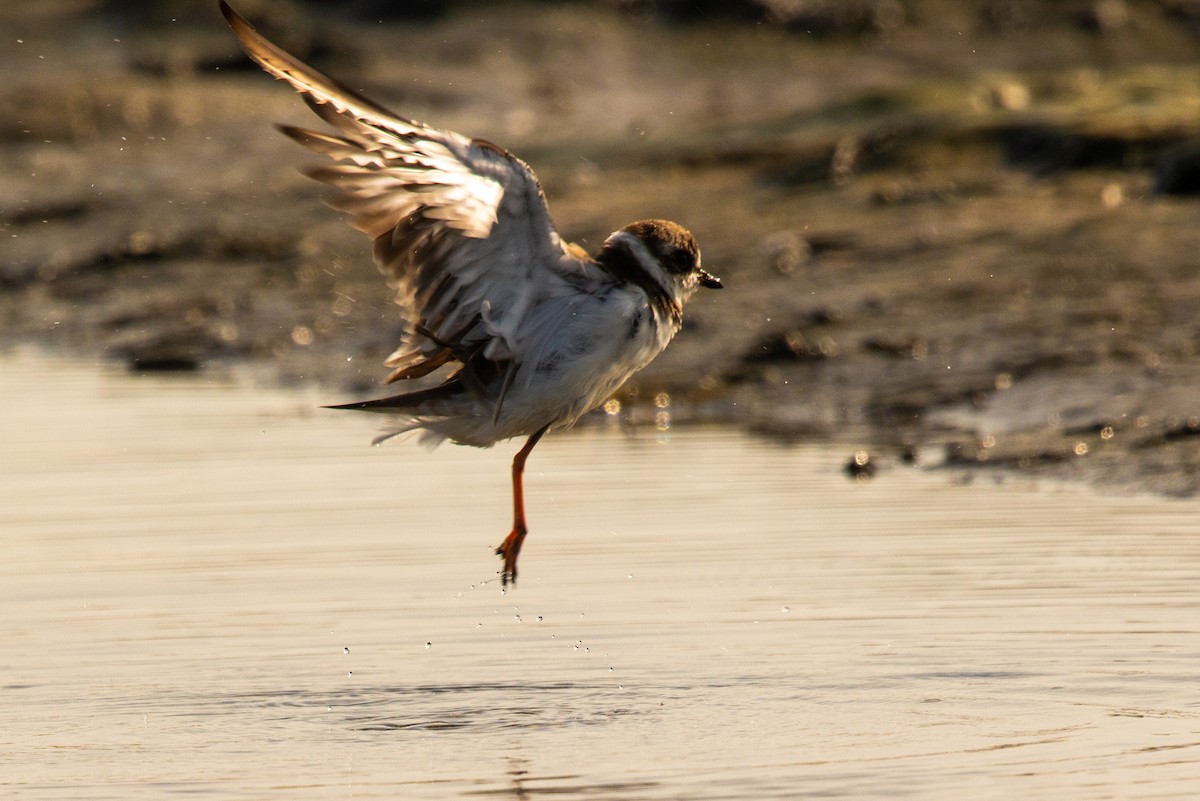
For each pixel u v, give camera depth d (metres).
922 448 14.64
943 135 23.94
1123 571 10.86
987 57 36.88
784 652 9.67
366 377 18.41
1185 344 16.06
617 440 15.54
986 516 12.37
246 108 33.97
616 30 38.09
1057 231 19.89
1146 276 18.03
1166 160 21.20
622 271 9.62
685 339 18.16
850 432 15.41
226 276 22.94
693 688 9.16
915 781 7.75
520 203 8.73
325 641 10.08
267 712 8.98
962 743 8.22
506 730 8.64
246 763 8.26
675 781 7.86
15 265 24.39
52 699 9.20
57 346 20.89
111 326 21.38
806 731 8.47
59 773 8.16
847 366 16.94
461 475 14.33
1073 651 9.48
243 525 12.75
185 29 38.88
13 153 31.36
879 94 27.44
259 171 29.08
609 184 24.97
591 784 7.85
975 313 17.72
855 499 13.04
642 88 35.09
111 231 25.59
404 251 8.84
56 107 33.59
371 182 8.57
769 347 17.58
